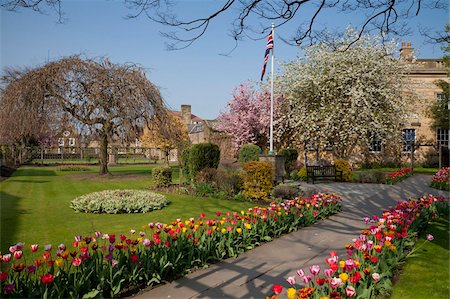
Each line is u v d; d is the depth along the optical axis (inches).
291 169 679.1
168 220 259.0
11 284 102.7
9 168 784.3
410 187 480.7
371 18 218.2
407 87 755.4
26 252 178.9
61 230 227.0
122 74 591.5
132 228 233.1
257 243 193.5
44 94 574.6
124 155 1581.0
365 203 345.7
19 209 304.0
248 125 875.4
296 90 767.1
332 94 714.2
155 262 138.3
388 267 138.9
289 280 105.2
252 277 146.3
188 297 126.5
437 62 916.0
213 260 166.6
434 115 842.8
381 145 858.8
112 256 134.9
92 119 587.5
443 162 745.6
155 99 613.9
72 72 576.7
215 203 335.9
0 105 588.7
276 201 330.3
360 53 703.7
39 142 1094.4
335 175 566.9
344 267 117.3
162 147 914.7
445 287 134.4
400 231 184.7
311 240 206.1
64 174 706.2
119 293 128.6
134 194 340.5
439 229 232.2
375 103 685.9
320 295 109.5
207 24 189.2
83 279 118.3
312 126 713.6
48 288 112.0
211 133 957.8
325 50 725.9
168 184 469.7
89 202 298.7
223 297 126.6
